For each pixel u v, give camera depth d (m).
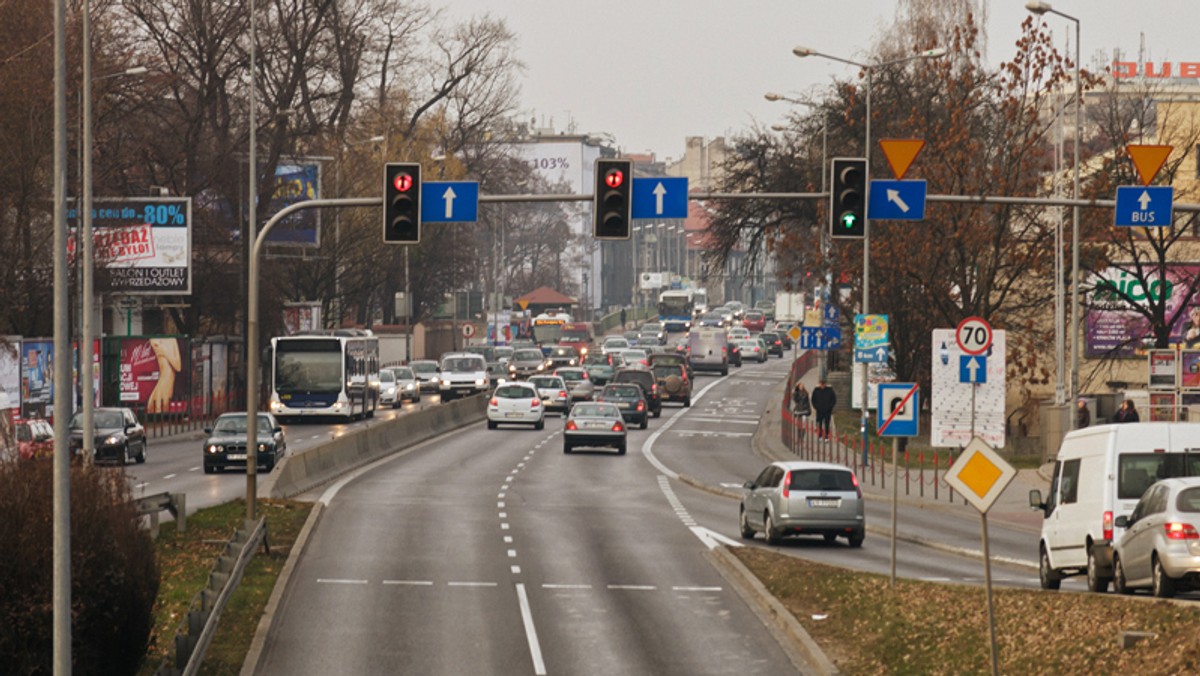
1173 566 59.09
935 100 187.00
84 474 48.62
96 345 184.75
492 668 57.50
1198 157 189.12
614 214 82.38
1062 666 50.50
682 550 90.44
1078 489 70.69
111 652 48.09
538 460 154.00
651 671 57.31
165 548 81.62
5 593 45.72
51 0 154.38
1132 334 187.00
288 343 192.62
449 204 83.25
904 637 59.50
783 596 72.56
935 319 163.75
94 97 166.50
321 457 129.75
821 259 174.00
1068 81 155.25
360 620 66.44
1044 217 177.50
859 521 93.00
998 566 84.19
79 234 165.38
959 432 107.56
